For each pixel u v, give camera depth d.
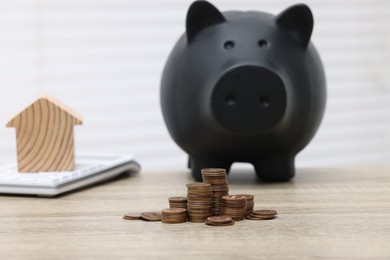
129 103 1.86
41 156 0.98
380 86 1.92
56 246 0.63
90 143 1.86
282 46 0.94
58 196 0.91
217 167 1.00
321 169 1.18
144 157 1.86
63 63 1.86
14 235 0.67
